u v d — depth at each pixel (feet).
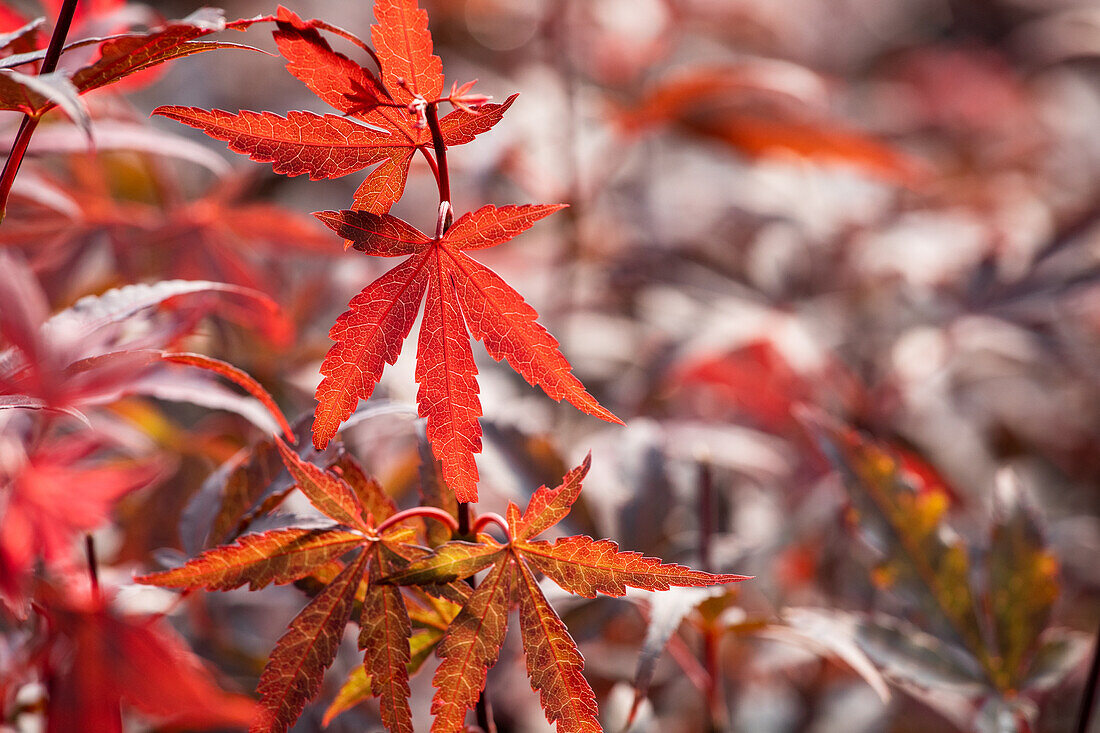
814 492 3.46
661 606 2.21
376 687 2.02
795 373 3.78
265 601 2.70
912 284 4.09
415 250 2.00
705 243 4.34
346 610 2.02
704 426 3.64
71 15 2.01
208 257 2.74
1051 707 2.96
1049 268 3.88
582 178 4.31
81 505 1.99
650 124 4.12
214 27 1.96
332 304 3.48
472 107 2.00
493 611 2.02
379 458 3.04
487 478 2.38
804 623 2.31
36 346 1.92
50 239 2.48
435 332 2.01
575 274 4.15
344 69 1.98
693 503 2.51
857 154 4.07
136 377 2.16
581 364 3.79
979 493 3.84
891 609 3.19
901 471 2.40
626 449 2.54
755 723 3.02
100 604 2.01
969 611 2.35
